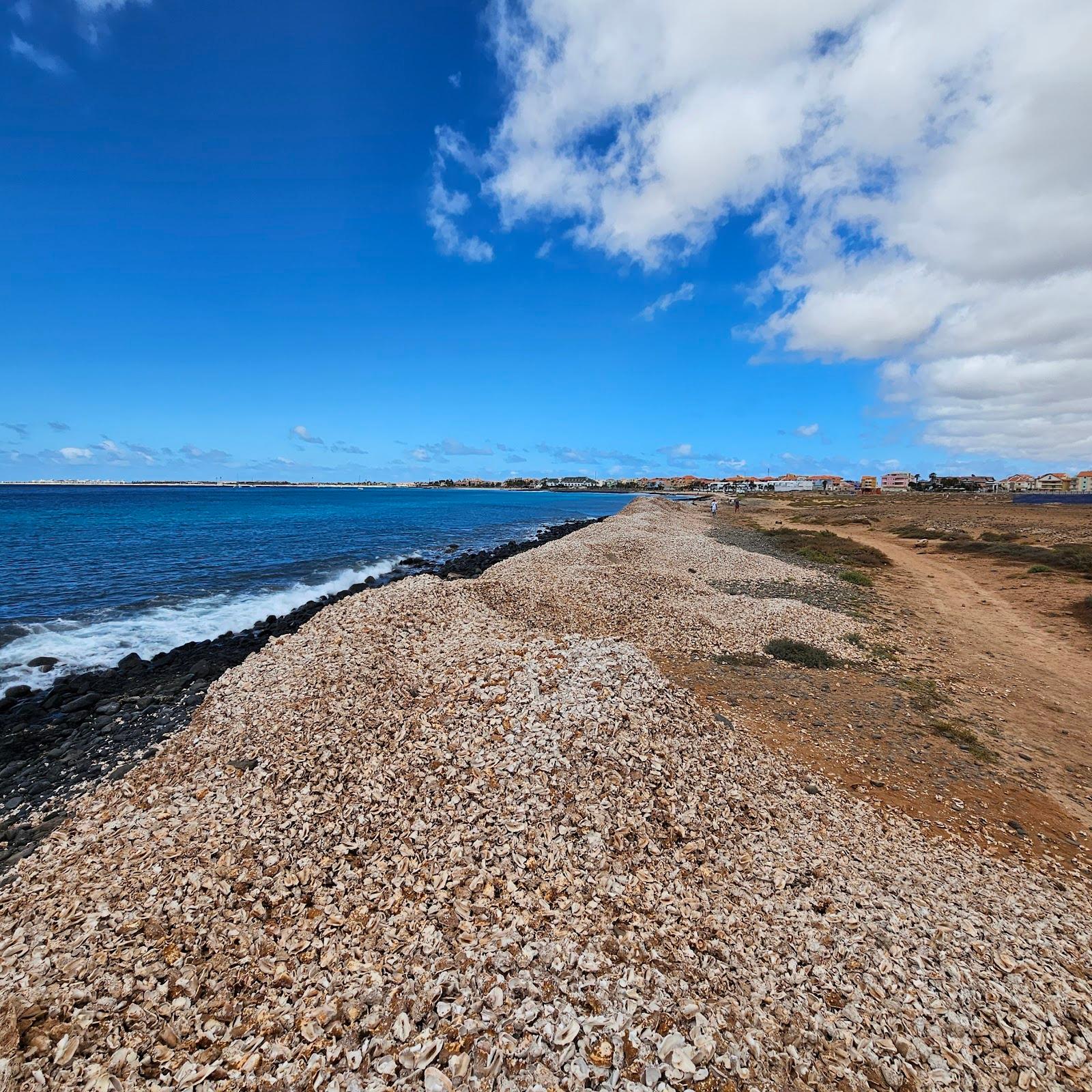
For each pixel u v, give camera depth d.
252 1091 3.91
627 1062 4.10
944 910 5.89
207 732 9.05
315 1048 4.18
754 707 11.53
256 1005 4.51
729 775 7.97
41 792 8.45
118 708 11.68
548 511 92.12
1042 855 7.17
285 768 7.46
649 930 5.27
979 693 12.42
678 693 10.00
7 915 5.46
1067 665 14.20
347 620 12.11
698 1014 4.46
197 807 6.91
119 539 39.69
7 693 12.77
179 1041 4.22
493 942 5.01
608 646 10.70
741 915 5.59
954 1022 4.56
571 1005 4.49
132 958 4.82
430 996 4.53
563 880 5.73
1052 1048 4.40
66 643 16.75
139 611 20.81
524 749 7.59
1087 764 9.49
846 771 9.14
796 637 16.05
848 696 12.14
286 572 29.80
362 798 6.84
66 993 4.49
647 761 7.62
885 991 4.82
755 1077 4.06
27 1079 3.89
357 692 9.16
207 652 15.89
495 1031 4.26
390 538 48.16
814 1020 4.53
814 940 5.32
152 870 5.83
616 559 25.50
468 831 6.31
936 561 29.62
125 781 8.16
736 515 64.56
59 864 6.24
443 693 9.01
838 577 24.84
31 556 31.02
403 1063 4.04
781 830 7.07
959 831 7.64
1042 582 22.92
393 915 5.32
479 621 13.09
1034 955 5.36
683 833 6.58
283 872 5.79
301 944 5.02
